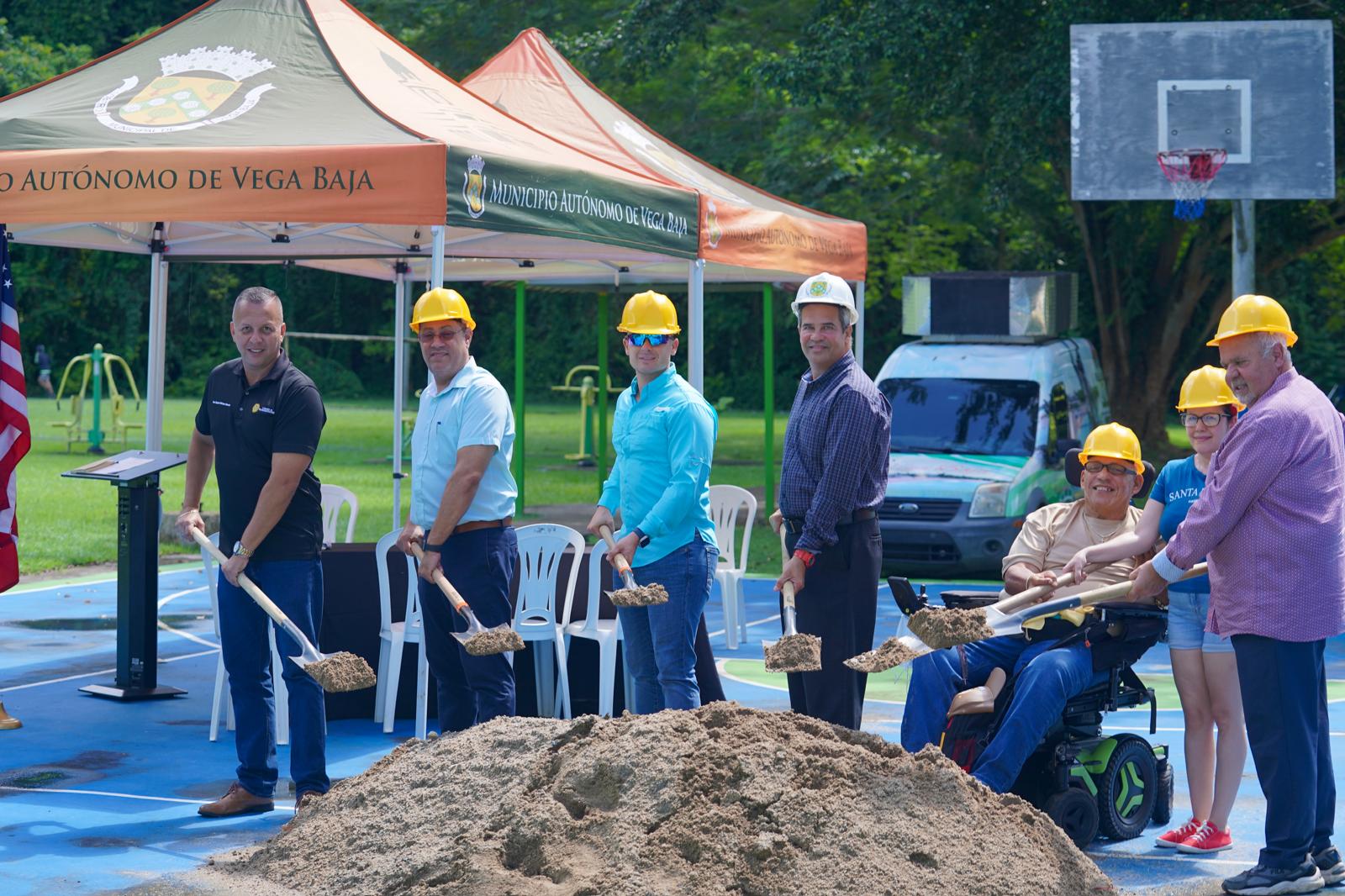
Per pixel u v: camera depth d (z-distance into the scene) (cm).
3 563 872
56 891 539
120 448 2847
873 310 4750
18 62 4431
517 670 849
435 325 646
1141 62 1517
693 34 2267
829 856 486
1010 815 521
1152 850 605
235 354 5259
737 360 5303
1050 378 1533
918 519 1409
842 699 607
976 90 2016
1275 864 535
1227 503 524
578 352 5447
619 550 650
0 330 868
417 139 768
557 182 836
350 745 798
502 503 651
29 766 747
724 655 1087
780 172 2548
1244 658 535
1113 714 877
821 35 2095
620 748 529
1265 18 1753
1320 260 2789
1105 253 2652
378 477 2405
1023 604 551
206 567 820
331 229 1013
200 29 903
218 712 806
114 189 752
